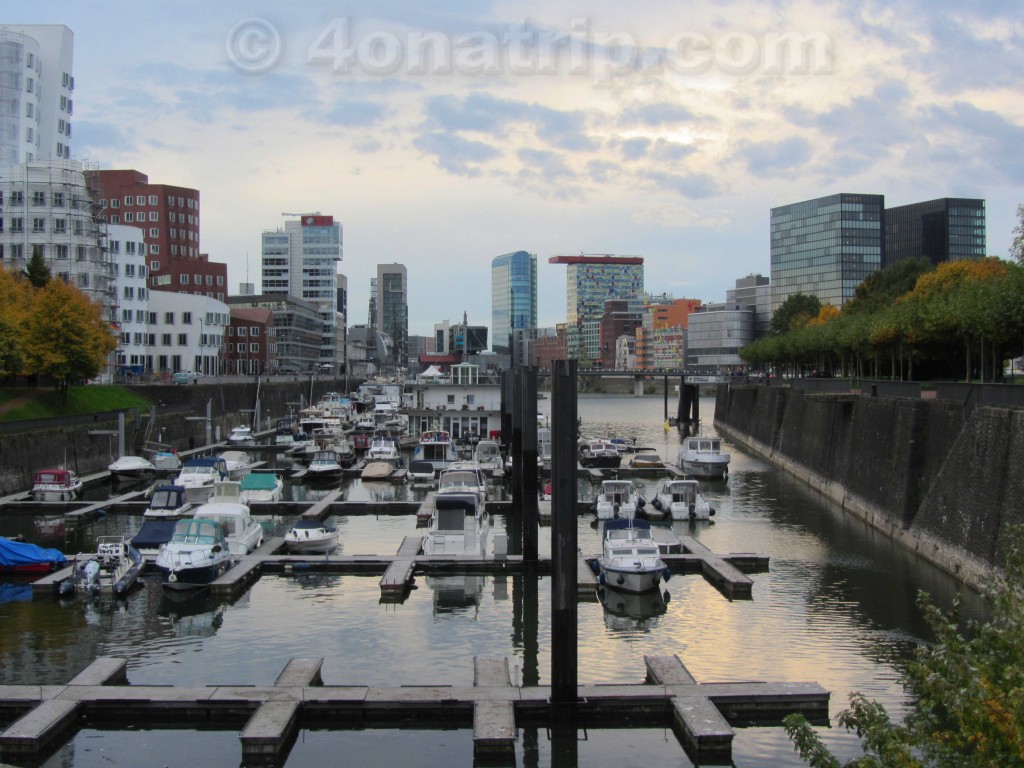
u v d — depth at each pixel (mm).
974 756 17062
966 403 54281
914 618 42688
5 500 73625
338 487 89938
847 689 33844
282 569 52406
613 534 50781
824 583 49438
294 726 29875
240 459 97938
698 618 43000
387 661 37094
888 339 89812
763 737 29797
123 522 68750
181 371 162875
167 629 41156
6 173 123375
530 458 60625
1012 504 44812
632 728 30672
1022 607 18969
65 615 43344
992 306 59906
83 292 116062
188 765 27922
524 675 35531
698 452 97938
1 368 87625
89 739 29500
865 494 70938
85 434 92750
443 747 29344
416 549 55438
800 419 102250
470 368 122062
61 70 144625
